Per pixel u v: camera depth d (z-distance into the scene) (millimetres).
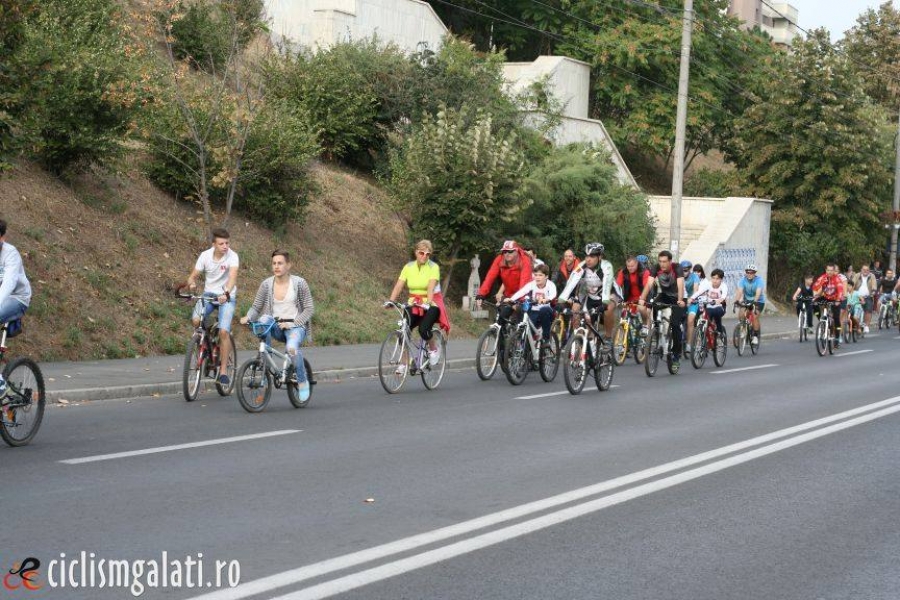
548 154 32188
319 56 31438
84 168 21484
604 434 12211
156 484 8695
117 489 8461
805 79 48750
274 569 6395
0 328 10430
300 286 13828
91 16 23156
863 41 69562
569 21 50406
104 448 10312
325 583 6145
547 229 30828
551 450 11000
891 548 7465
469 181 26406
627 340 22328
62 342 16875
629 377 19484
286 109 26141
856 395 16969
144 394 14547
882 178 50156
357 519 7742
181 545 6871
